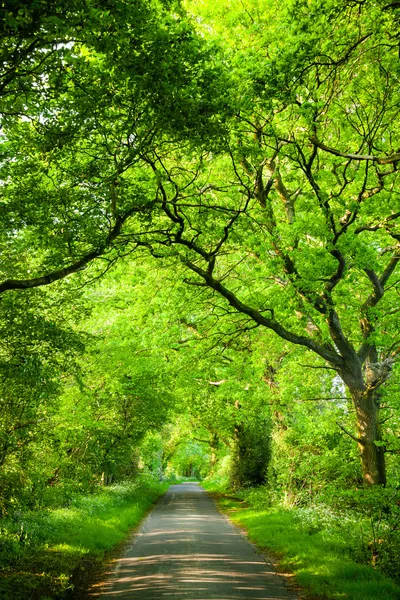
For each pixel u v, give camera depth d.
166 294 17.55
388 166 12.79
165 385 25.50
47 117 8.45
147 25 6.59
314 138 11.53
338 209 12.36
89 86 7.63
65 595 8.27
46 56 6.54
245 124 12.40
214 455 60.62
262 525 16.03
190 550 12.61
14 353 10.04
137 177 11.33
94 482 24.73
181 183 13.30
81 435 20.30
